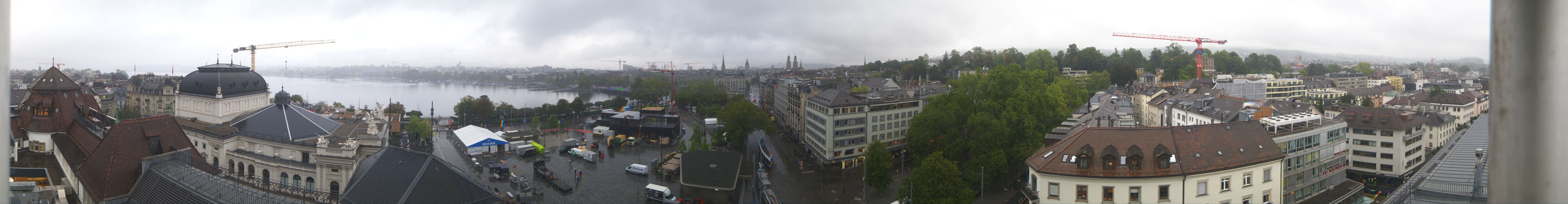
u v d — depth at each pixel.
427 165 85.81
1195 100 186.62
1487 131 122.31
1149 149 79.94
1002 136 121.00
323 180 104.62
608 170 151.25
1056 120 144.38
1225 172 78.81
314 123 128.25
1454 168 89.75
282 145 113.81
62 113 120.31
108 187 91.00
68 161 105.31
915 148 130.88
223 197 80.31
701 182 122.69
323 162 103.94
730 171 128.25
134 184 93.75
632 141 191.38
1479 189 73.81
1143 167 77.44
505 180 135.12
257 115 126.00
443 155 173.25
